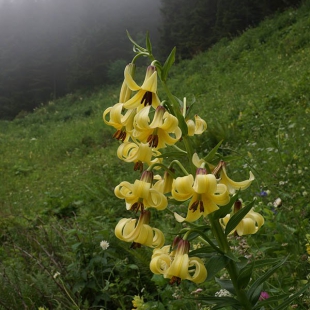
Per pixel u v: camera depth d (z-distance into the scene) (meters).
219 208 0.57
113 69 9.91
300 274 0.82
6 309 0.97
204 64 5.70
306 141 1.67
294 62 3.56
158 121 0.56
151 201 0.57
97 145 3.78
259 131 2.17
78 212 1.81
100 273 1.05
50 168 3.44
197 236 0.60
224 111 2.92
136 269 1.04
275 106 2.55
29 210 2.05
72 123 5.70
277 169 1.42
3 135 5.90
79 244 1.08
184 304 0.83
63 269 1.08
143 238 0.58
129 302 0.99
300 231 0.94
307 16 4.82
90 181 2.32
